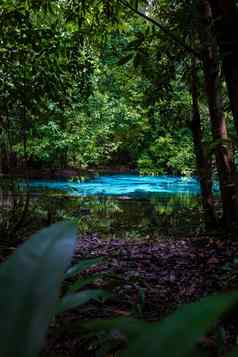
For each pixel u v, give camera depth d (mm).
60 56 7121
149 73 6480
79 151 19391
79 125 18016
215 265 5258
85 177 19719
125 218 10094
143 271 5008
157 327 543
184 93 11109
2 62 6395
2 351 583
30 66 6617
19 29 6406
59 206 11461
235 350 548
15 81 6500
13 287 645
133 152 20703
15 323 609
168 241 7246
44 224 7977
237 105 3342
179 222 9383
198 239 7191
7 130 7676
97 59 14039
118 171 23078
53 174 19875
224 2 3270
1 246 5250
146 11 9242
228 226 7172
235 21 3275
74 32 7480
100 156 21125
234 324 2713
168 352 503
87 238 7555
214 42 5121
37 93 6578
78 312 3072
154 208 11742
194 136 8328
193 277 4719
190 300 3889
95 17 7445
